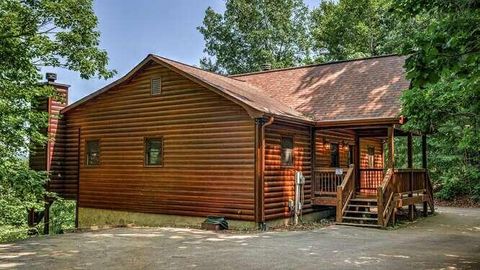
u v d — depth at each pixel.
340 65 19.14
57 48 12.82
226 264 7.82
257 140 12.73
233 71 38.75
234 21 39.09
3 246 9.82
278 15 38.59
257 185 12.70
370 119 13.65
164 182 14.59
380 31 32.00
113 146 15.98
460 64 5.56
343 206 14.27
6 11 11.70
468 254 8.95
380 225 13.08
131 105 15.62
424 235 11.80
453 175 23.81
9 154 13.79
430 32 5.82
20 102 13.34
